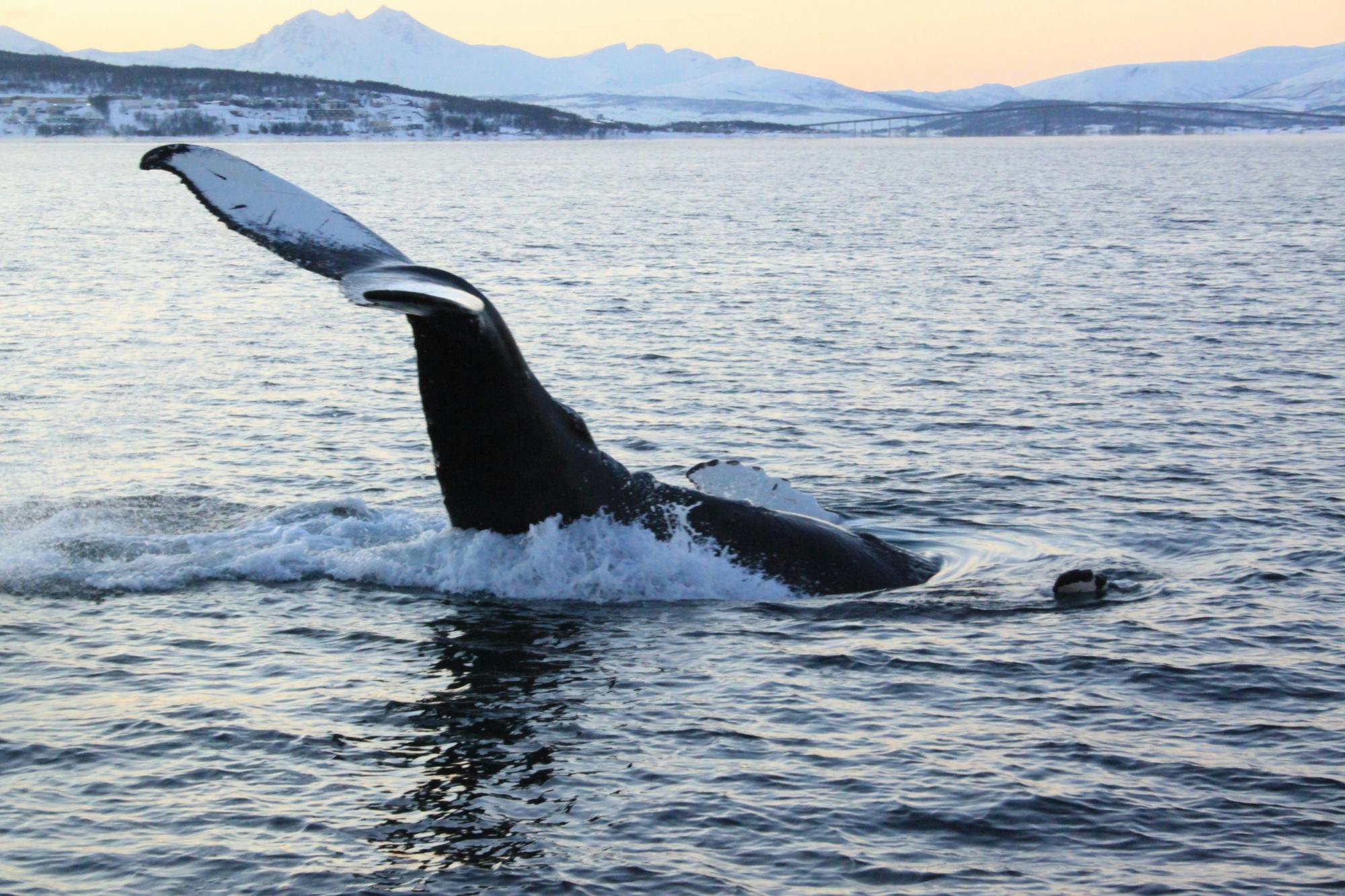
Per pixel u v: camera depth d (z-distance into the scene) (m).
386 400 39.56
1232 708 18.47
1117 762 16.83
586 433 22.95
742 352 49.41
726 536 22.98
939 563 25.31
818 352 49.53
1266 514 28.30
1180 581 23.94
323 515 25.56
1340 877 14.28
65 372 43.66
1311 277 73.62
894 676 19.38
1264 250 90.50
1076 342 51.91
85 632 20.45
